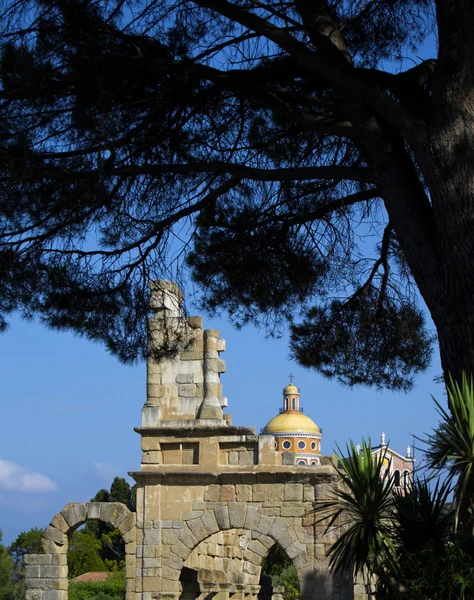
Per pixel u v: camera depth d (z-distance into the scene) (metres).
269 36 15.09
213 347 33.88
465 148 13.97
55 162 16.73
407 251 14.62
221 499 32.62
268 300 19.41
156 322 20.11
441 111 14.27
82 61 15.98
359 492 14.33
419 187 14.96
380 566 14.01
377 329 19.83
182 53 16.59
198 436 33.22
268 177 16.56
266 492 32.28
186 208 17.67
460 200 13.81
